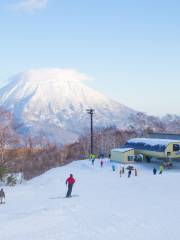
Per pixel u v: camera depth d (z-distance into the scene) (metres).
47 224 24.34
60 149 130.25
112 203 31.50
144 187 42.84
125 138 129.62
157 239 19.20
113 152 77.00
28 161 100.12
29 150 114.25
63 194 41.50
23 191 49.72
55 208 30.38
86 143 127.44
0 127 74.81
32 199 40.03
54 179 59.16
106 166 71.12
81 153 125.56
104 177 56.78
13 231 22.98
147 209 27.66
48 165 103.12
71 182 38.00
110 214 26.38
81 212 27.73
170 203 30.06
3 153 73.75
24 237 21.25
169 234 20.00
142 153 76.19
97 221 24.31
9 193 48.53
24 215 28.58
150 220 23.66
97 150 123.81
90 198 35.72
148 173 60.50
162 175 56.12
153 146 73.19
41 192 46.47
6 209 34.12
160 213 25.81
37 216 27.28
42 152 122.44
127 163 73.44
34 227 23.73
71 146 131.88
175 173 59.03
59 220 25.34
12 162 85.75
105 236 20.42
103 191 41.06
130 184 46.53
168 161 69.12
